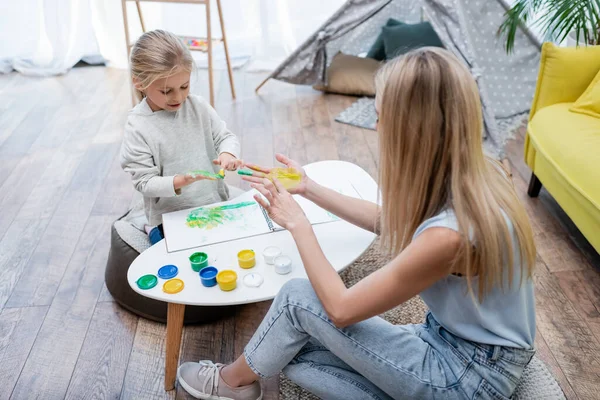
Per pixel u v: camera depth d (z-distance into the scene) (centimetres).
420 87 90
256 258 139
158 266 137
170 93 152
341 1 367
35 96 331
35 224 213
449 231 92
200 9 369
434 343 110
